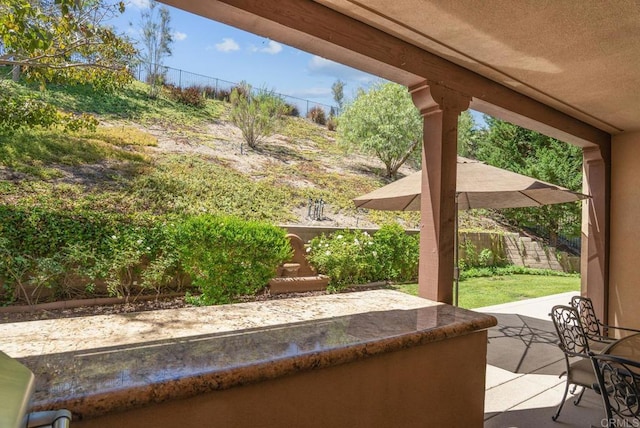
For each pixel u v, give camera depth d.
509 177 3.37
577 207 12.67
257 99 13.20
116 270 5.54
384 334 1.59
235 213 9.05
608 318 4.21
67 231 5.55
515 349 4.12
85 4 4.63
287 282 6.60
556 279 10.19
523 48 2.27
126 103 11.77
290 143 14.38
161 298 5.93
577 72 2.58
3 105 5.32
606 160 4.16
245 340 1.42
